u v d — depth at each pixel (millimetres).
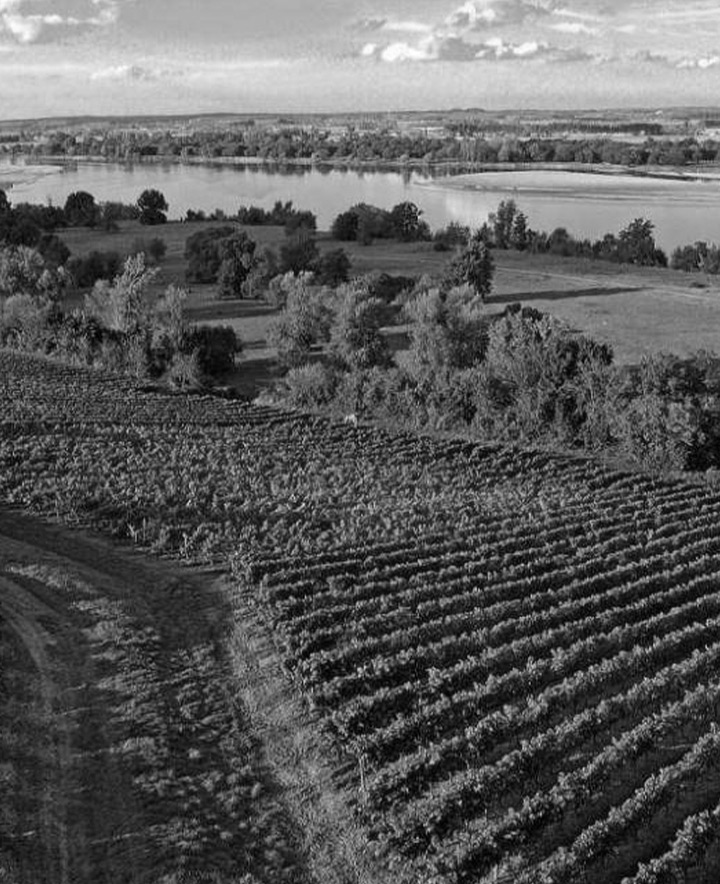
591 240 181625
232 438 66500
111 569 42812
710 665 36594
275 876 26219
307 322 95938
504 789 29219
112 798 28328
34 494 49531
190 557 44594
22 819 27109
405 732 31391
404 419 75500
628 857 27156
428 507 54000
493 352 75938
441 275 128875
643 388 68375
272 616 39188
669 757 31422
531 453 67812
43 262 119812
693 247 156125
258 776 30109
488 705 33781
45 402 72062
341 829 27984
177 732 31703
